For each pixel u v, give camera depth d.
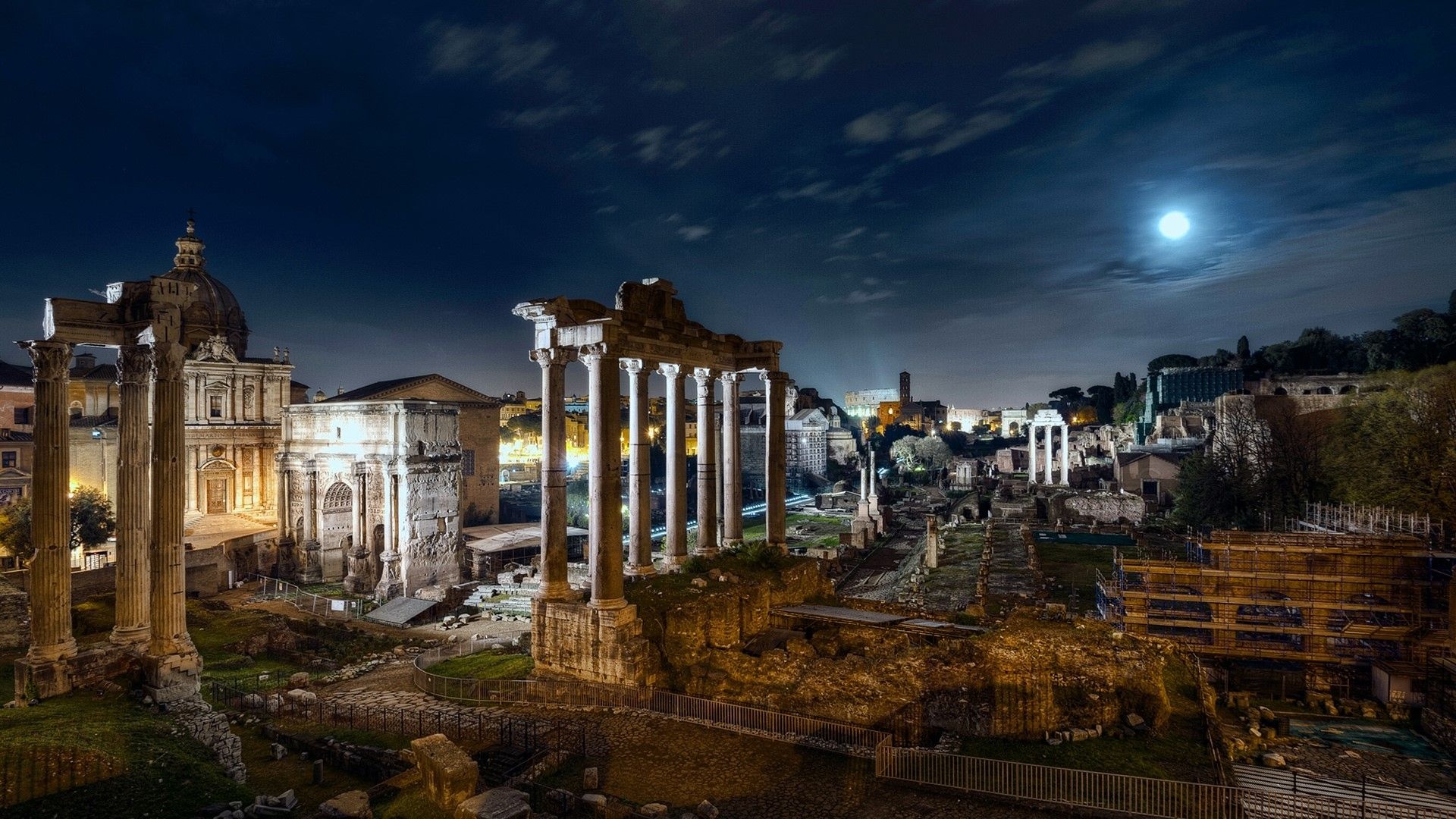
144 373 28.33
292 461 74.06
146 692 25.86
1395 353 124.88
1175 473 114.25
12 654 36.22
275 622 50.31
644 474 35.34
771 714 25.25
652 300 34.56
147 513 28.53
